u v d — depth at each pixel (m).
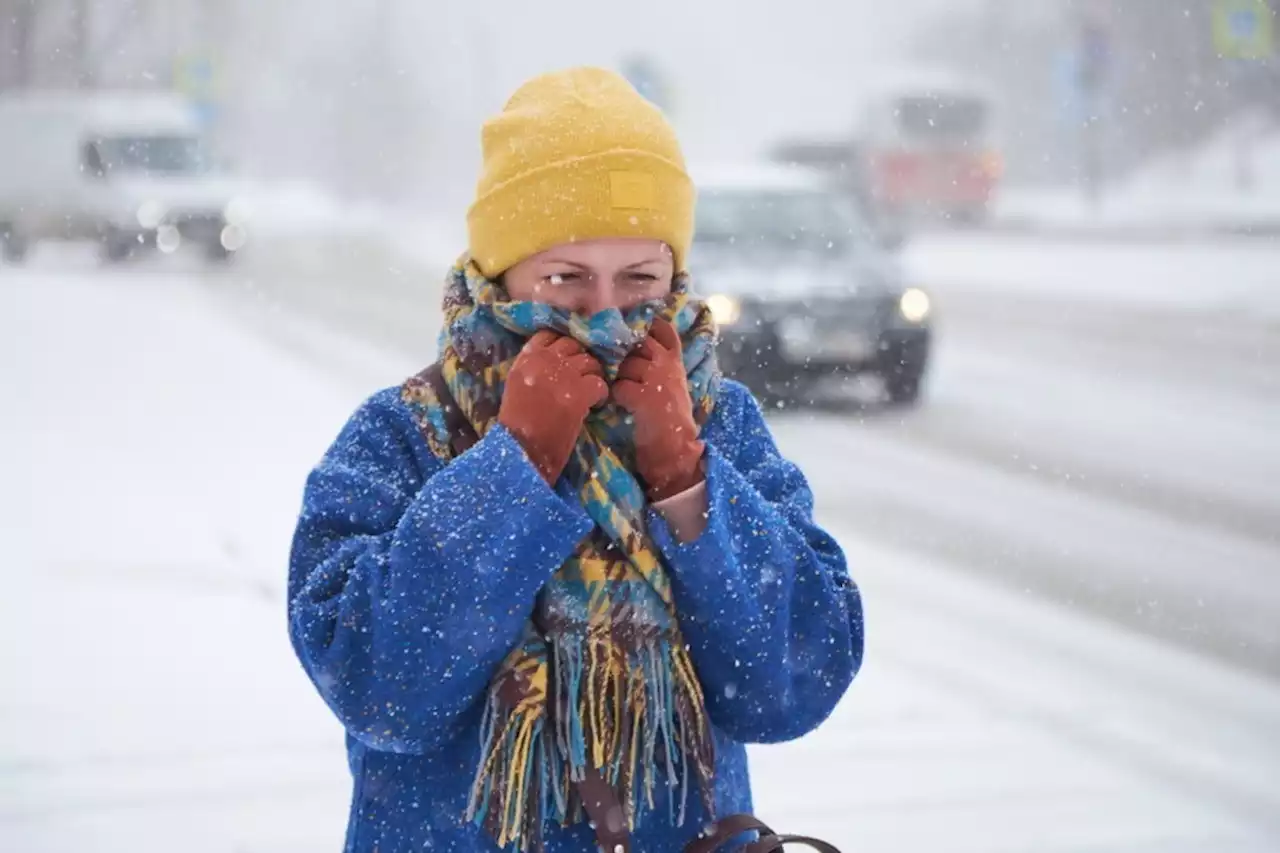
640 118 7.09
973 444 35.00
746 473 7.37
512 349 6.99
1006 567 23.98
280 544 23.09
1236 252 84.19
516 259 7.05
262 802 14.05
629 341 6.75
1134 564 24.19
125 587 20.61
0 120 92.50
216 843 13.18
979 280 79.25
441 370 7.10
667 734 6.67
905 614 21.05
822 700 7.09
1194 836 13.55
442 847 6.76
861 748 15.75
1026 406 40.44
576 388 6.61
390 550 6.56
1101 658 18.97
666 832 6.80
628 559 6.73
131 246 90.31
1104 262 83.56
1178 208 126.31
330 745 15.47
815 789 14.69
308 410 36.34
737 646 6.74
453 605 6.43
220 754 15.12
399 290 75.69
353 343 52.44
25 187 91.25
